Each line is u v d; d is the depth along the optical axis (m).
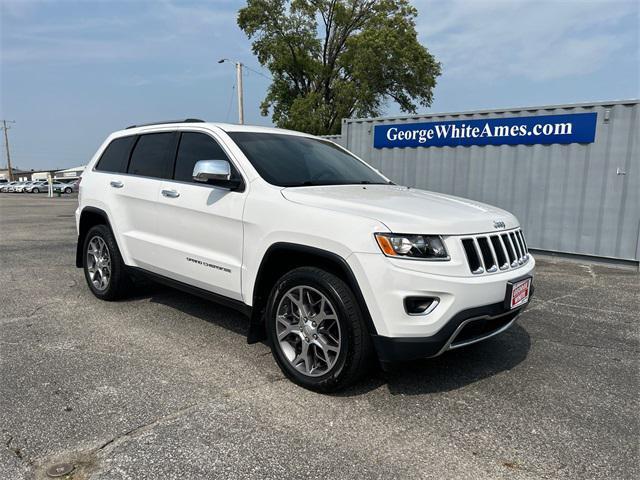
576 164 8.38
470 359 3.84
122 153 5.07
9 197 39.91
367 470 2.40
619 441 2.71
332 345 3.14
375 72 29.75
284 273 3.54
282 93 34.34
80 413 2.87
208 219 3.84
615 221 8.10
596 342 4.31
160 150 4.58
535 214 8.87
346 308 2.97
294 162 4.05
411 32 30.31
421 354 2.89
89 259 5.35
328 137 11.67
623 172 7.95
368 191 3.75
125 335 4.21
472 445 2.65
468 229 3.06
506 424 2.87
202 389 3.22
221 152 3.96
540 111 8.59
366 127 10.82
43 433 2.65
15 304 5.12
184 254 4.07
